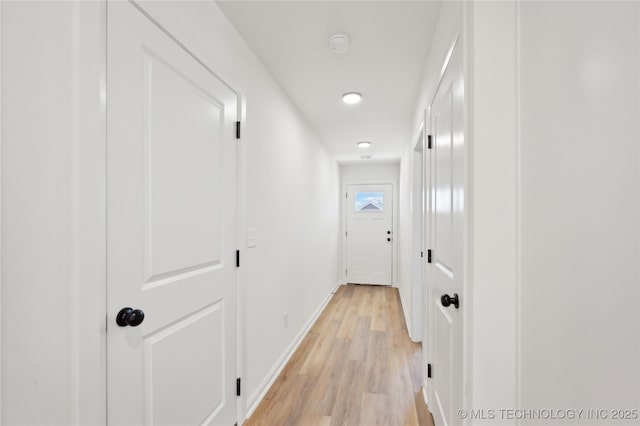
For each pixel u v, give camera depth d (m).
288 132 2.50
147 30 1.00
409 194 3.29
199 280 1.28
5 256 0.71
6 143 0.71
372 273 5.38
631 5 0.50
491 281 0.92
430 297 1.76
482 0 0.92
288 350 2.49
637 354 0.49
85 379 0.77
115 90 0.88
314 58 1.90
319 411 1.77
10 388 0.71
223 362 1.47
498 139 0.92
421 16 1.50
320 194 3.79
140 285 0.97
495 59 0.92
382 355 2.53
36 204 0.73
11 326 0.71
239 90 1.64
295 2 1.41
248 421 1.68
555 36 0.72
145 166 1.00
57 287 0.74
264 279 2.00
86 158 0.77
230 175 1.54
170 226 1.11
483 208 0.92
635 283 0.49
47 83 0.73
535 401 0.81
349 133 3.53
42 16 0.73
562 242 0.69
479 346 0.93
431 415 1.71
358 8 1.44
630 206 0.50
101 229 0.82
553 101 0.73
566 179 0.68
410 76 2.12
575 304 0.64
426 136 1.90
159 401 1.05
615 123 0.53
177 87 1.15
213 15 1.40
